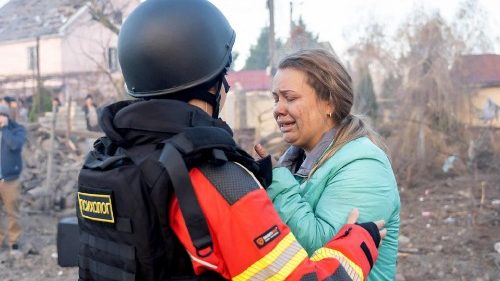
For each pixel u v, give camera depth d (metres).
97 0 11.98
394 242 1.88
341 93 1.85
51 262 6.32
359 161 1.75
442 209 8.45
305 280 1.32
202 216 1.30
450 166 10.59
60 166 9.64
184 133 1.35
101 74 13.14
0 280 5.72
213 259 1.32
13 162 6.57
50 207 8.80
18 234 6.67
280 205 1.62
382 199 1.72
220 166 1.36
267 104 13.53
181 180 1.30
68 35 19.81
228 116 13.39
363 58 11.47
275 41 11.84
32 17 21.25
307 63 1.86
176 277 1.39
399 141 10.70
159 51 1.49
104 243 1.46
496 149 10.71
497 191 9.32
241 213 1.33
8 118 6.52
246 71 19.62
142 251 1.36
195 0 1.58
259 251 1.31
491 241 6.79
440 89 10.73
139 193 1.35
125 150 1.43
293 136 1.91
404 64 11.19
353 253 1.45
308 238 1.59
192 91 1.53
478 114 10.83
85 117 11.52
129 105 1.46
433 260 6.20
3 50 21.00
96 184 1.46
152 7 1.54
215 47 1.55
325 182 1.77
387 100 11.28
